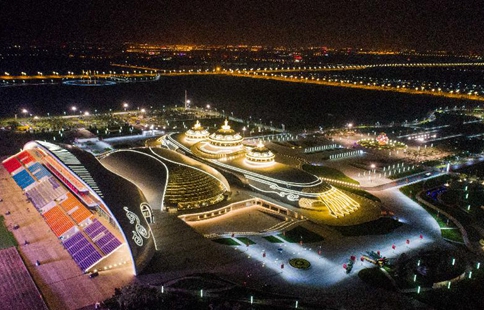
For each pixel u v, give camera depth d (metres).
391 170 145.88
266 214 105.25
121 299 65.75
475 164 155.00
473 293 74.38
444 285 76.31
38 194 106.44
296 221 100.94
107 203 77.19
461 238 95.81
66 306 65.88
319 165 149.25
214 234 92.62
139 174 105.38
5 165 126.94
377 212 107.56
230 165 122.19
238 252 84.50
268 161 122.25
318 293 72.50
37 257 79.81
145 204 90.25
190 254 82.19
